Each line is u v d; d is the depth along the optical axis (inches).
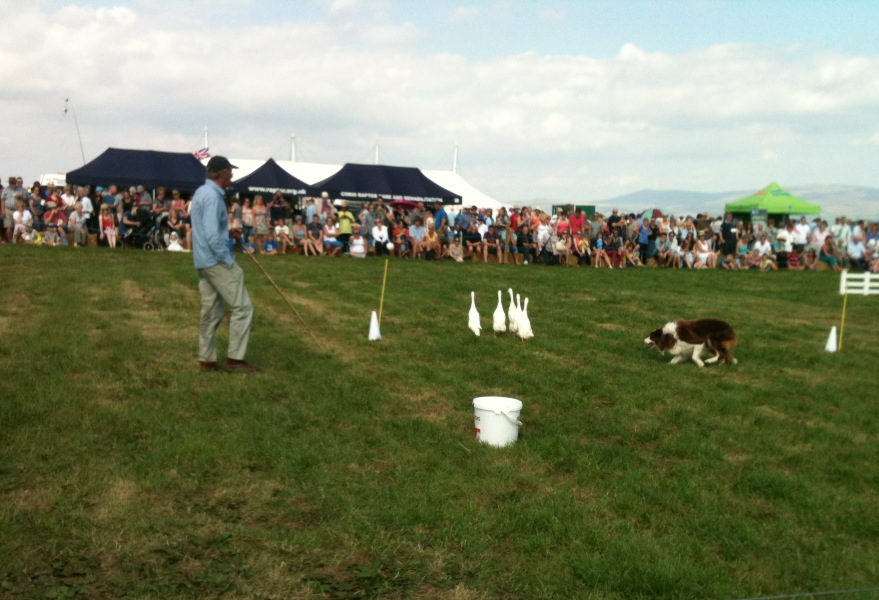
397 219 1079.6
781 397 351.6
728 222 1163.3
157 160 1046.4
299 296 608.1
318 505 215.5
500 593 176.6
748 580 187.8
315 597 169.2
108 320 453.7
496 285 735.1
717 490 241.3
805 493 241.0
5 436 251.9
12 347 371.6
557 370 388.8
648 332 506.0
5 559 176.9
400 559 188.5
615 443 283.3
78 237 901.8
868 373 408.2
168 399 304.0
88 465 232.7
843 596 178.5
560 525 208.8
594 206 1350.9
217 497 217.9
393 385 347.9
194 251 343.6
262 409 295.9
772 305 684.7
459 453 261.7
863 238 1182.9
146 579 172.2
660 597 178.2
